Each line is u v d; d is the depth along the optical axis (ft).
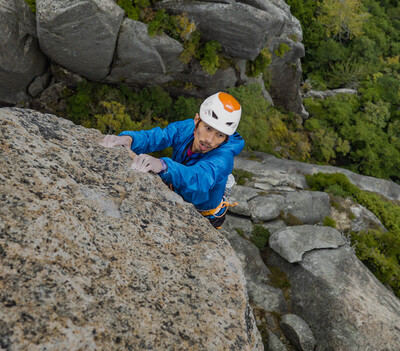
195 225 4.68
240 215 26.50
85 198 4.10
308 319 20.13
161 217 4.48
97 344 2.81
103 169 4.76
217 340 3.34
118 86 36.29
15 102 32.12
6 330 2.56
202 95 40.81
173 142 6.26
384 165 58.49
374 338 18.21
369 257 27.53
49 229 3.42
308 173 38.55
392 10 82.53
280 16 37.19
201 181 5.16
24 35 27.66
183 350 3.11
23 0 26.66
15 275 2.93
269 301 20.85
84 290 3.15
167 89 38.96
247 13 32.04
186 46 32.96
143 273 3.66
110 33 27.20
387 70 69.77
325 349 18.72
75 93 34.27
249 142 43.68
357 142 58.49
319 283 20.66
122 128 32.24
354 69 65.05
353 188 34.94
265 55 42.32
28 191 3.67
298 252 22.40
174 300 3.54
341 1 63.16
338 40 69.31
